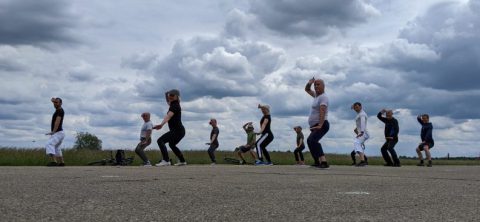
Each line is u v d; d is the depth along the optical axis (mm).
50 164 13453
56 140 13344
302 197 4820
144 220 3406
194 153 22875
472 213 3951
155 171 8922
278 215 3703
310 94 11891
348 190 5602
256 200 4547
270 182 6559
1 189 5066
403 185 6383
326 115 11211
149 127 13859
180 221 3398
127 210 3818
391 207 4215
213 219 3496
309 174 8383
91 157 18594
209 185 5945
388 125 15922
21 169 9484
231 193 5102
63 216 3492
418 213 3908
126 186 5621
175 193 5008
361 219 3592
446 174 9383
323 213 3824
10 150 17438
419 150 17000
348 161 22125
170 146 12938
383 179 7383
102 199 4422
